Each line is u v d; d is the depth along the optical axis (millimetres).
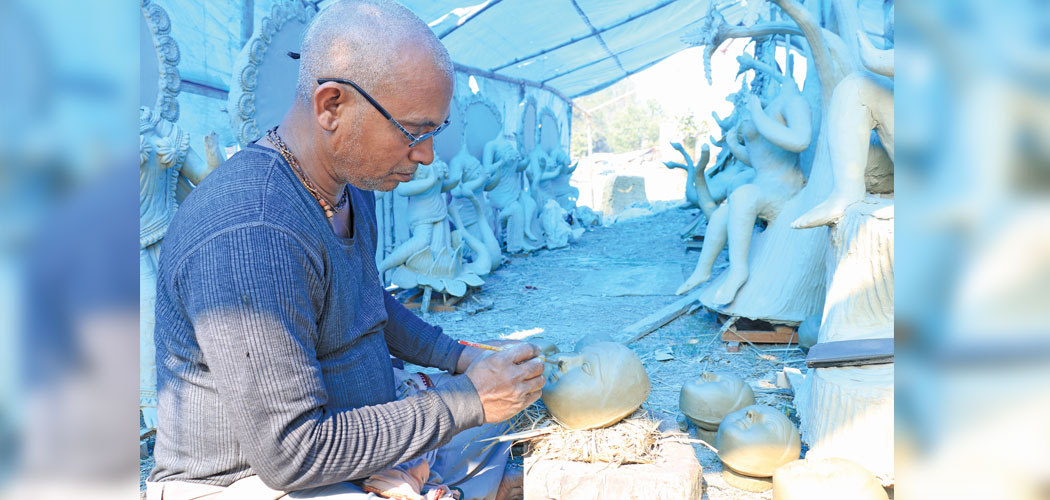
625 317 5543
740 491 2273
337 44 1341
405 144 1420
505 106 11070
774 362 3902
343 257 1516
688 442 1991
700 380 2738
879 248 2803
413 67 1336
